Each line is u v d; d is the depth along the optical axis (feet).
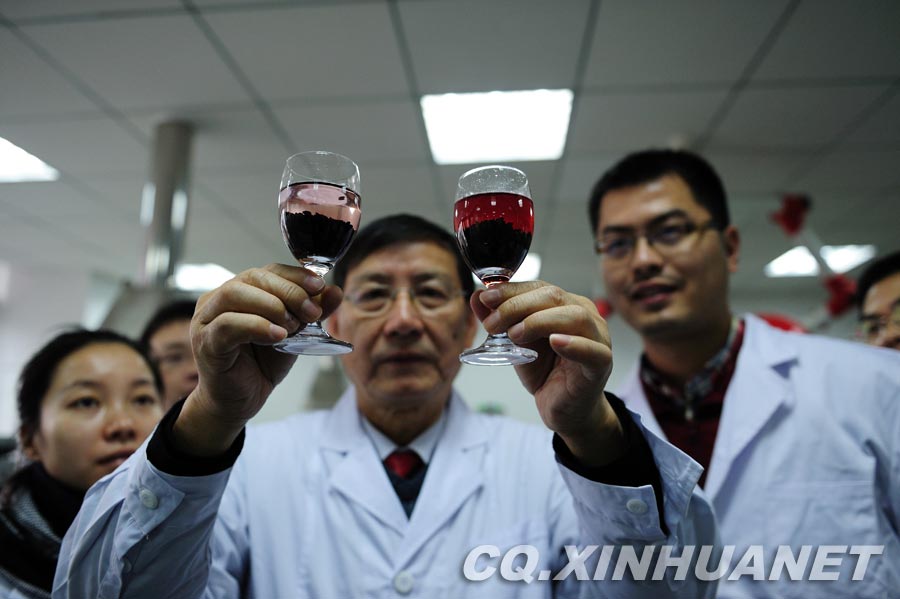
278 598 3.11
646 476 2.45
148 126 8.72
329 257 2.47
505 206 2.49
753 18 6.50
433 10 6.38
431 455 3.71
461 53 7.08
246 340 2.01
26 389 3.83
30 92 7.83
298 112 8.34
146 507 2.23
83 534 2.38
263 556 3.23
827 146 9.29
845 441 3.86
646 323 4.27
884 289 5.19
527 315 2.23
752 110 8.29
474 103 8.21
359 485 3.46
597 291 14.17
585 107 8.24
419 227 3.72
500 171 2.60
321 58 7.16
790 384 4.23
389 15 6.45
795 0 6.24
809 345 4.51
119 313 7.97
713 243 4.26
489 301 2.35
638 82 7.68
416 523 3.32
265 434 3.85
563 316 2.16
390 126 8.73
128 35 6.75
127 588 2.30
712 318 4.30
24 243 14.33
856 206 11.68
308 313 2.19
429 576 3.19
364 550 3.25
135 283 8.40
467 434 3.83
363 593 3.12
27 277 16.85
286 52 7.06
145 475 2.22
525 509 3.49
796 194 11.05
